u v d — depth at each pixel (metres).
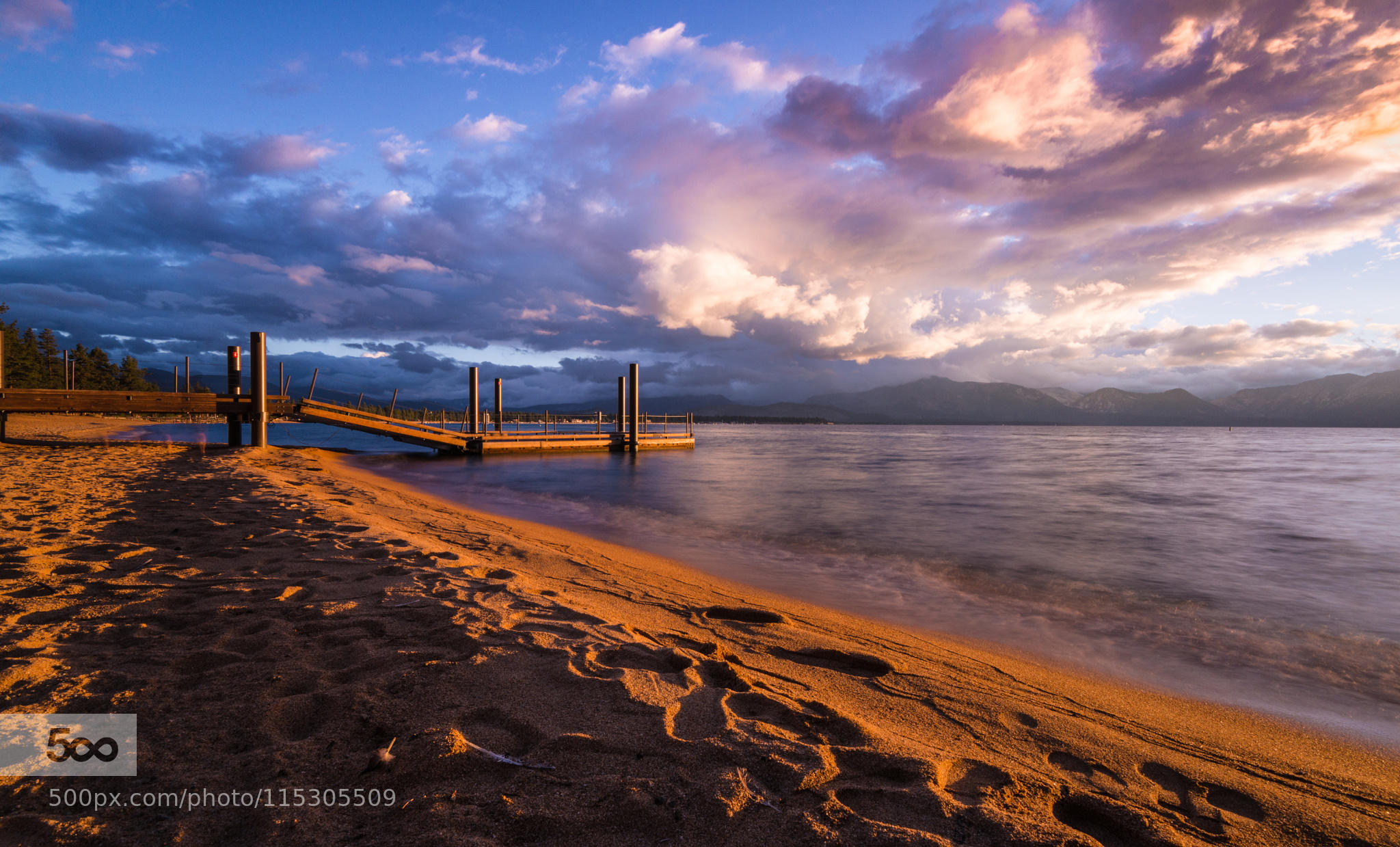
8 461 14.85
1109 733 3.57
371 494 13.83
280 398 26.83
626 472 26.62
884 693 3.91
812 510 15.28
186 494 9.91
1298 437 111.56
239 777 2.35
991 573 8.84
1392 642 6.02
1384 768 3.46
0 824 2.00
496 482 21.39
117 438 30.95
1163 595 7.76
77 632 3.75
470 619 4.37
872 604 7.00
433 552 6.56
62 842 1.95
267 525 7.59
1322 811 2.85
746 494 18.78
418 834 2.08
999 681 4.51
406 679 3.29
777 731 2.97
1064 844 2.22
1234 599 7.64
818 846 2.13
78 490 9.74
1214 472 28.69
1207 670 5.19
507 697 3.14
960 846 2.18
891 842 2.17
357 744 2.62
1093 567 9.30
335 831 2.08
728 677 3.70
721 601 6.45
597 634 4.28
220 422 64.00
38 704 2.83
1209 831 2.62
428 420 44.88
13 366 66.12
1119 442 77.81
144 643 3.63
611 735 2.81
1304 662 5.43
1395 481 24.03
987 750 3.18
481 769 2.48
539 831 2.14
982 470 29.17
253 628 3.99
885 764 2.74
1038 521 13.78
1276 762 3.48
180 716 2.79
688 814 2.27
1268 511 15.65
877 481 22.83
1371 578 8.80
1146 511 15.46
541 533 10.81
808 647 4.75
